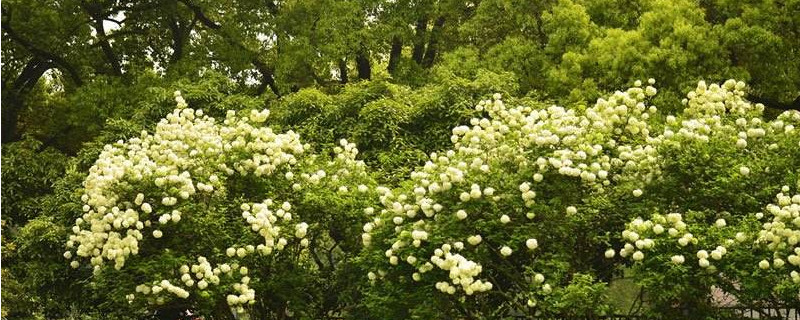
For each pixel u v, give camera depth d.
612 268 8.95
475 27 17.67
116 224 8.64
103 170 9.02
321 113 12.73
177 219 8.70
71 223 11.69
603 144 8.67
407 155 11.55
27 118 20.31
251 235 9.32
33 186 14.83
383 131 12.03
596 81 15.69
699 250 7.37
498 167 8.32
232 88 14.35
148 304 9.18
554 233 8.29
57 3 18.50
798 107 16.19
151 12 19.61
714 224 7.72
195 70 17.67
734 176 7.99
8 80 19.19
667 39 15.18
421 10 18.89
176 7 19.05
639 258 7.34
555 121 8.43
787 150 8.33
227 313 9.92
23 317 11.23
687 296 7.66
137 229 8.84
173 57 19.97
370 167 11.01
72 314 11.44
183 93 13.71
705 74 15.18
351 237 10.09
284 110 13.02
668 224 7.60
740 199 8.09
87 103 16.95
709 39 15.20
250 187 9.81
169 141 9.60
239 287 8.80
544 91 16.02
